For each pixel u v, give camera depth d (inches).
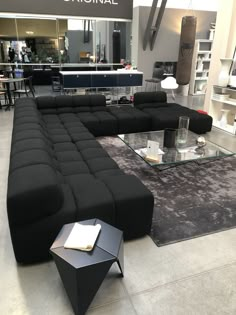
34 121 126.5
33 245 75.5
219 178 133.0
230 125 213.8
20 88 318.0
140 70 358.3
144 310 64.9
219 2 214.4
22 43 318.0
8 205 69.3
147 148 130.7
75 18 301.3
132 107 214.4
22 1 278.1
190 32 305.3
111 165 111.0
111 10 309.0
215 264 79.4
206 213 104.0
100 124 181.5
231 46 211.8
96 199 81.6
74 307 63.4
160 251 84.2
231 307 66.0
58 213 75.9
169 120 184.2
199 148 144.0
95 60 339.9
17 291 70.0
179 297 68.5
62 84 281.0
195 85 384.5
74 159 115.3
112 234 69.2
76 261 60.1
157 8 333.4
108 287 70.9
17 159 86.1
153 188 122.3
